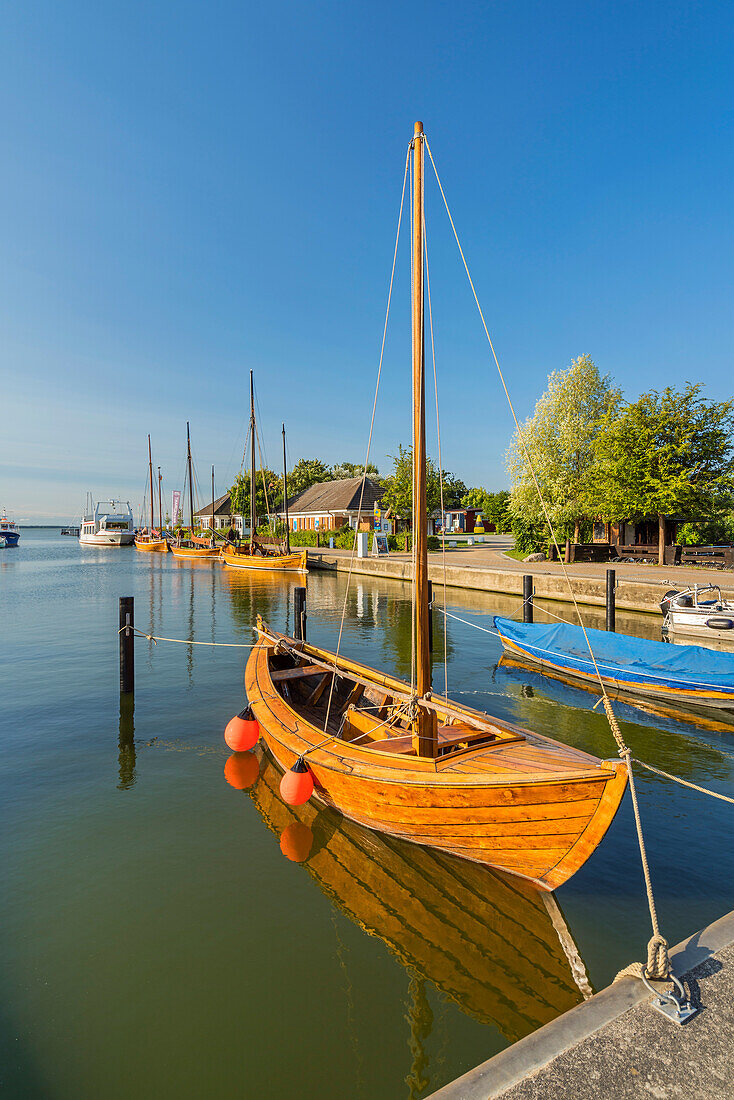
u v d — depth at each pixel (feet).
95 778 27.86
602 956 16.14
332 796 22.91
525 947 16.67
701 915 17.70
